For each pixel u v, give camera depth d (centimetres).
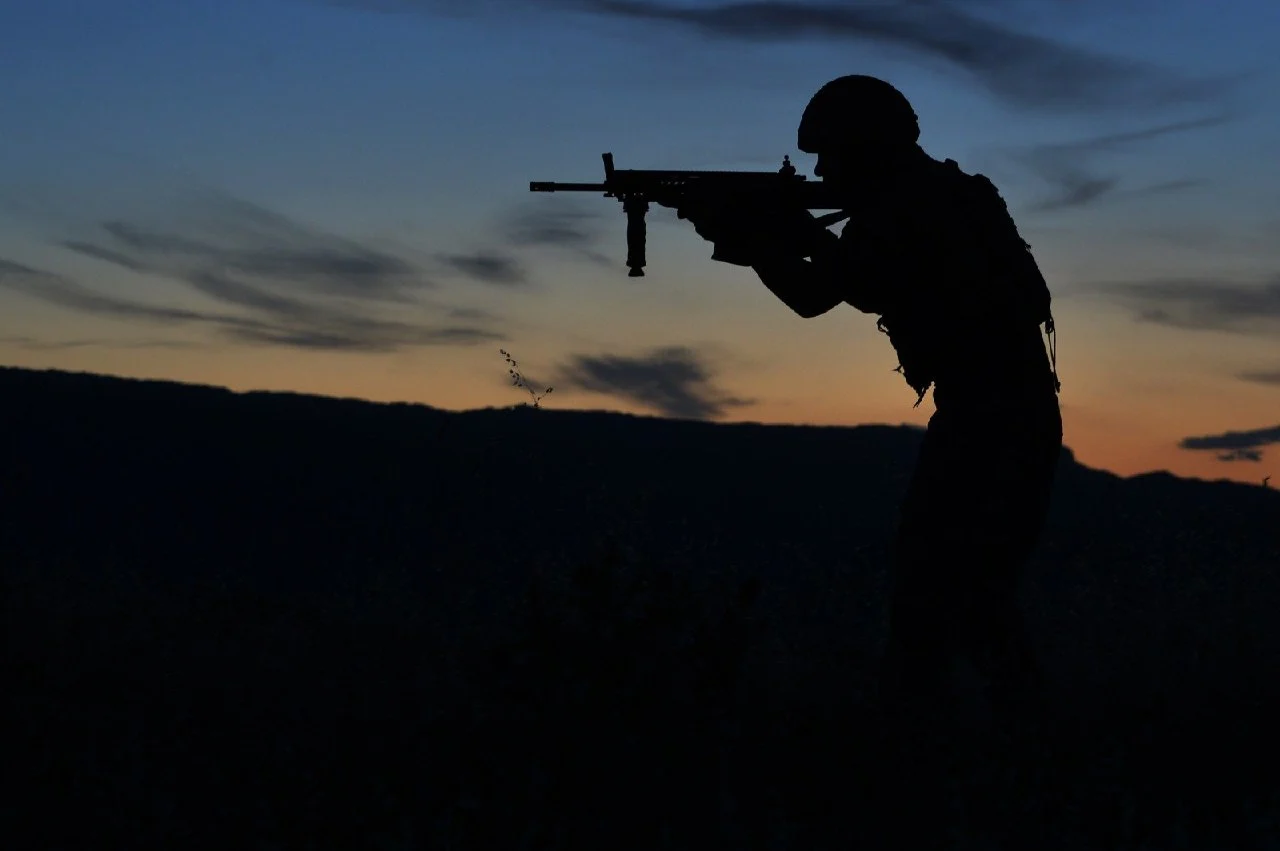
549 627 409
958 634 477
